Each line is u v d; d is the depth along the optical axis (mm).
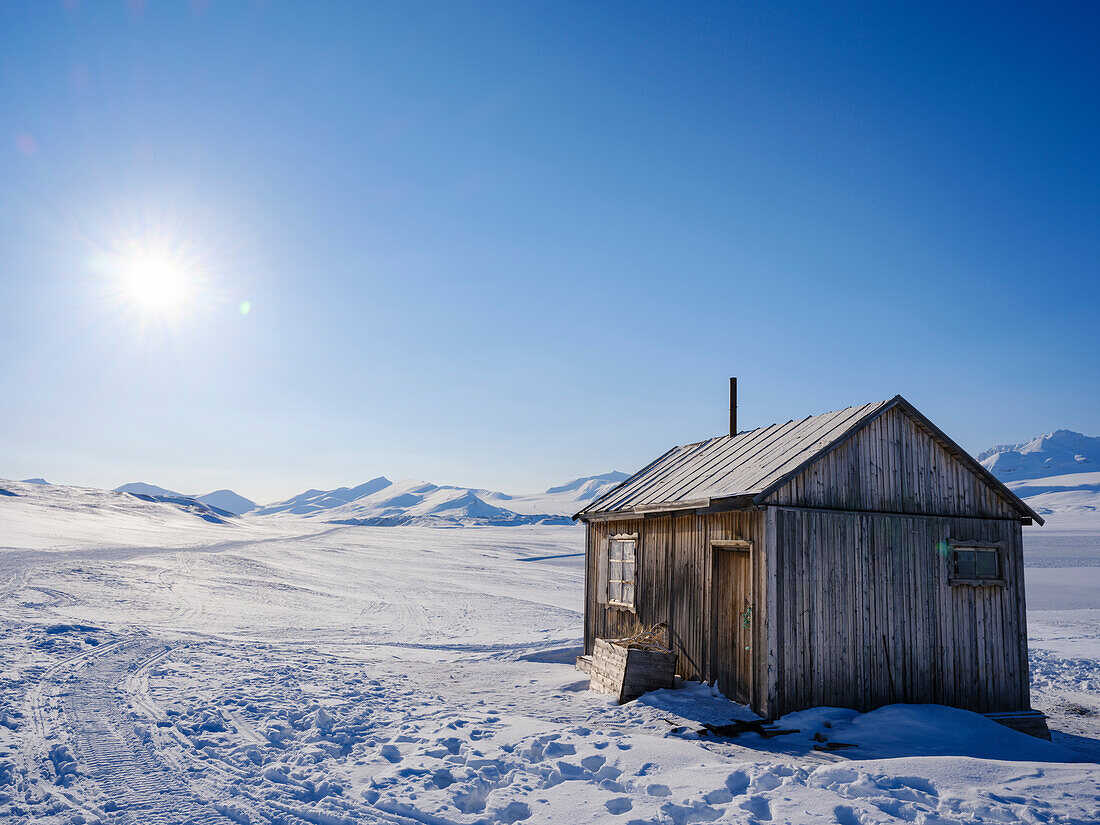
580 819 5805
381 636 20078
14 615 18328
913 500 11469
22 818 5770
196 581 31406
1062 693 14383
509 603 29984
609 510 14211
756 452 12578
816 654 10234
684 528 12383
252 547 54875
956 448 11781
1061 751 9258
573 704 10781
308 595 30125
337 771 7105
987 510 12117
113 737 8039
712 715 9891
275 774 6953
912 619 11078
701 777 6742
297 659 14234
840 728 9422
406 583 36844
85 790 6430
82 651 13484
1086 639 20438
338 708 9703
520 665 15336
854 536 10852
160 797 6285
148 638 15461
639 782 6645
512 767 7156
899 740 8828
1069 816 5836
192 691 10477
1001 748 8961
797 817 5758
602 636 14883
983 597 11773
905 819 5770
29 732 8133
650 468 16172
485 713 9508
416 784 6648
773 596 10047
